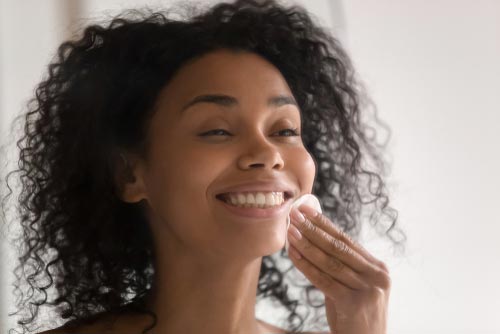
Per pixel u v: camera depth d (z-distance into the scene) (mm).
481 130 1880
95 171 1191
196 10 1366
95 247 1222
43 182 1274
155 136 1100
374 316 1045
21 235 1381
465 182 1858
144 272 1241
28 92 1603
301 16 1377
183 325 1103
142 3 1617
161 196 1086
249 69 1099
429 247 1820
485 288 1829
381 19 1874
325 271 1040
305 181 1090
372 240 1767
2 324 1509
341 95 1443
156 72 1109
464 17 1911
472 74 1896
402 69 1871
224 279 1077
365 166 1581
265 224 1035
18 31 1613
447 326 1802
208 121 1053
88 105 1208
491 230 1851
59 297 1259
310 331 1532
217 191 1034
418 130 1858
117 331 1154
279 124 1093
